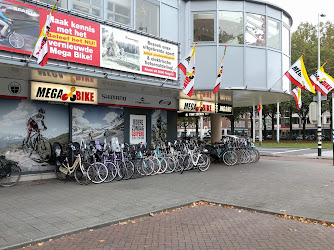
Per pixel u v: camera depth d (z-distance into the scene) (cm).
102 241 452
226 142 1373
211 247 427
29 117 938
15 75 845
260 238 462
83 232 494
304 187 839
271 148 2811
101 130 1130
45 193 757
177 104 1423
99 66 855
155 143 1342
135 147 1068
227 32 1177
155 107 1314
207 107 1556
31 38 715
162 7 1098
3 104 886
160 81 1048
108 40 879
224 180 948
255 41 1212
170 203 665
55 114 1000
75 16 806
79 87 1026
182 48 1170
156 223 541
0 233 471
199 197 725
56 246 433
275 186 854
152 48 1015
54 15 757
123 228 514
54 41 757
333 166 1321
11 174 886
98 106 1121
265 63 1232
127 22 977
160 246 431
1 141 881
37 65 732
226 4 1176
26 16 706
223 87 1165
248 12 1196
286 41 1369
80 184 875
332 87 1537
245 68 1182
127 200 688
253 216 585
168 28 1120
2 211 593
